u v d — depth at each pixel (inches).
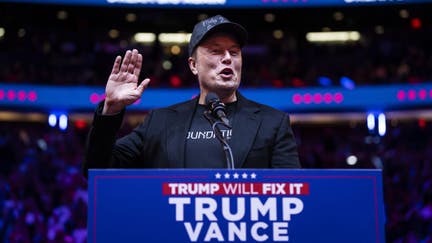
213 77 90.7
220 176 64.6
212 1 847.7
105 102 82.2
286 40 1010.7
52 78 827.4
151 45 983.0
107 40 998.4
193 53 93.8
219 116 81.6
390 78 821.9
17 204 431.2
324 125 881.5
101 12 977.5
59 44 915.4
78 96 796.6
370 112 808.3
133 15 1001.5
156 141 90.7
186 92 813.9
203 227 63.7
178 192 64.4
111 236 63.8
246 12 1000.2
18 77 806.5
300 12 995.3
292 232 64.0
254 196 64.4
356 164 621.9
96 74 882.1
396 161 602.2
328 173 65.2
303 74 890.7
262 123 89.8
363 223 64.6
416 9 954.1
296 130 886.4
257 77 862.5
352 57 924.0
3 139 676.1
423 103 781.3
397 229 415.2
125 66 83.3
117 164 90.6
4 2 807.7
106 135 82.0
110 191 64.5
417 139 751.1
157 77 860.6
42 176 543.2
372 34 1027.9
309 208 64.5
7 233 411.8
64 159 647.8
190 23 1019.9
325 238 64.1
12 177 497.0
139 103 810.8
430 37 999.6
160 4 850.1
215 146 87.7
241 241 63.6
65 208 442.0
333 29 1050.1
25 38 904.3
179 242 63.5
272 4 838.5
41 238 405.7
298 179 64.9
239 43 92.4
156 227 63.9
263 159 87.1
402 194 475.5
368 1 824.9
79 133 840.9
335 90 804.6
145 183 64.6
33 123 848.9
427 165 550.0
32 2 818.2
